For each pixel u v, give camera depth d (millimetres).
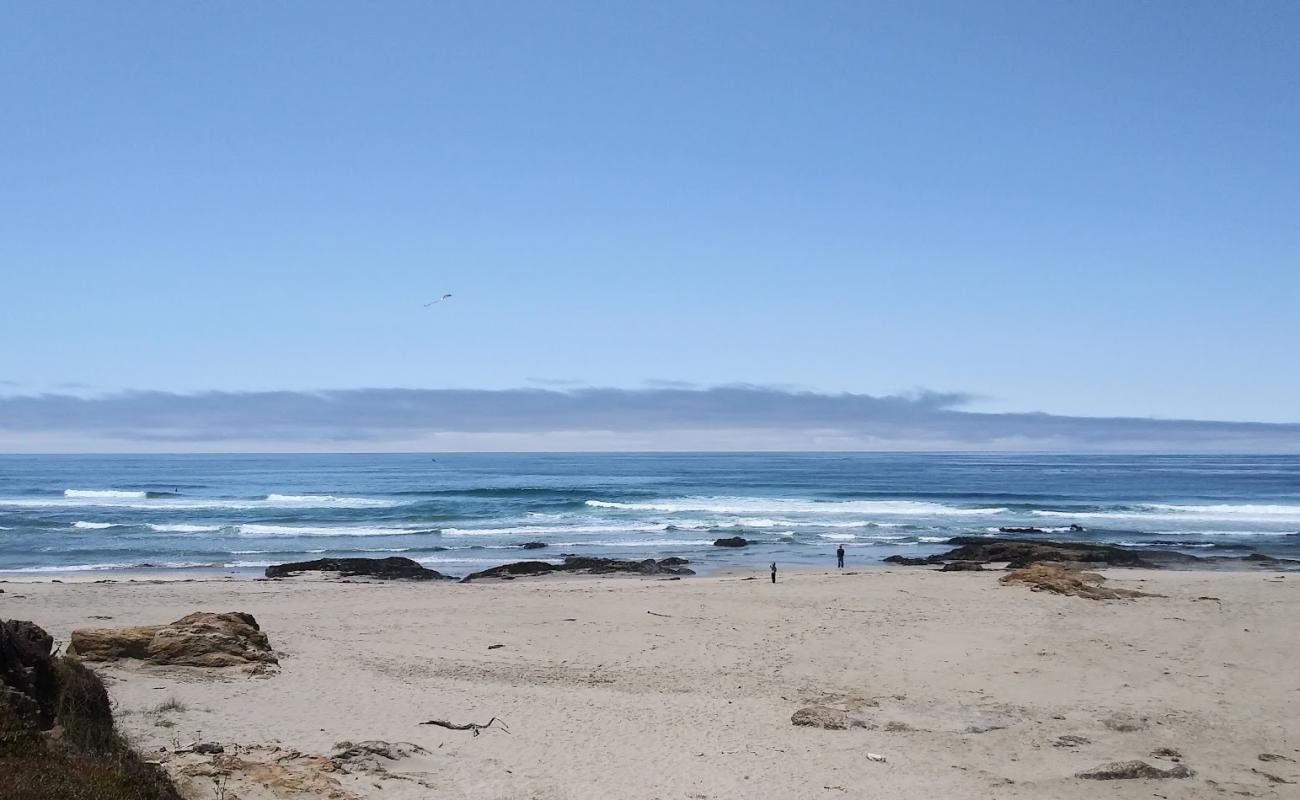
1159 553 45281
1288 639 23109
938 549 49156
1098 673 19969
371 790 11359
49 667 10938
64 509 71000
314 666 19484
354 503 75625
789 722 16172
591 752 14055
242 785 10523
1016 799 12727
